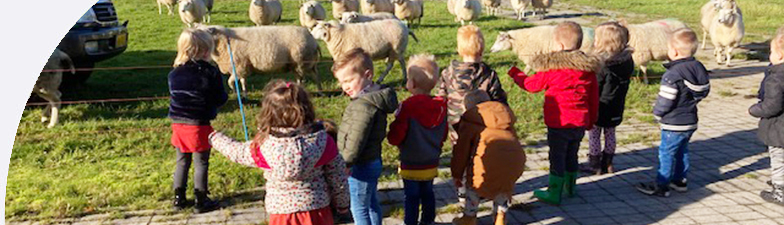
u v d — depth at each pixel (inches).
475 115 156.7
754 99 335.9
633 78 390.3
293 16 792.3
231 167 223.0
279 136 112.2
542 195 189.9
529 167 226.4
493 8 821.9
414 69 152.4
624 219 175.0
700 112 308.8
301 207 116.4
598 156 213.6
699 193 194.7
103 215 185.0
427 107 151.5
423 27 688.4
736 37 432.5
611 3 937.5
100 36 346.3
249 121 294.5
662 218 175.0
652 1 948.0
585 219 175.8
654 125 285.6
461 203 186.4
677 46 174.7
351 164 137.3
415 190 158.4
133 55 504.7
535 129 280.1
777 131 177.0
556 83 170.6
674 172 195.2
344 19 503.5
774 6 803.4
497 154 152.1
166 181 211.3
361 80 141.0
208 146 177.8
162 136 270.1
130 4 909.8
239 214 184.4
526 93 350.3
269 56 339.0
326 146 116.2
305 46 345.7
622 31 195.6
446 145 251.0
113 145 257.4
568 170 188.4
